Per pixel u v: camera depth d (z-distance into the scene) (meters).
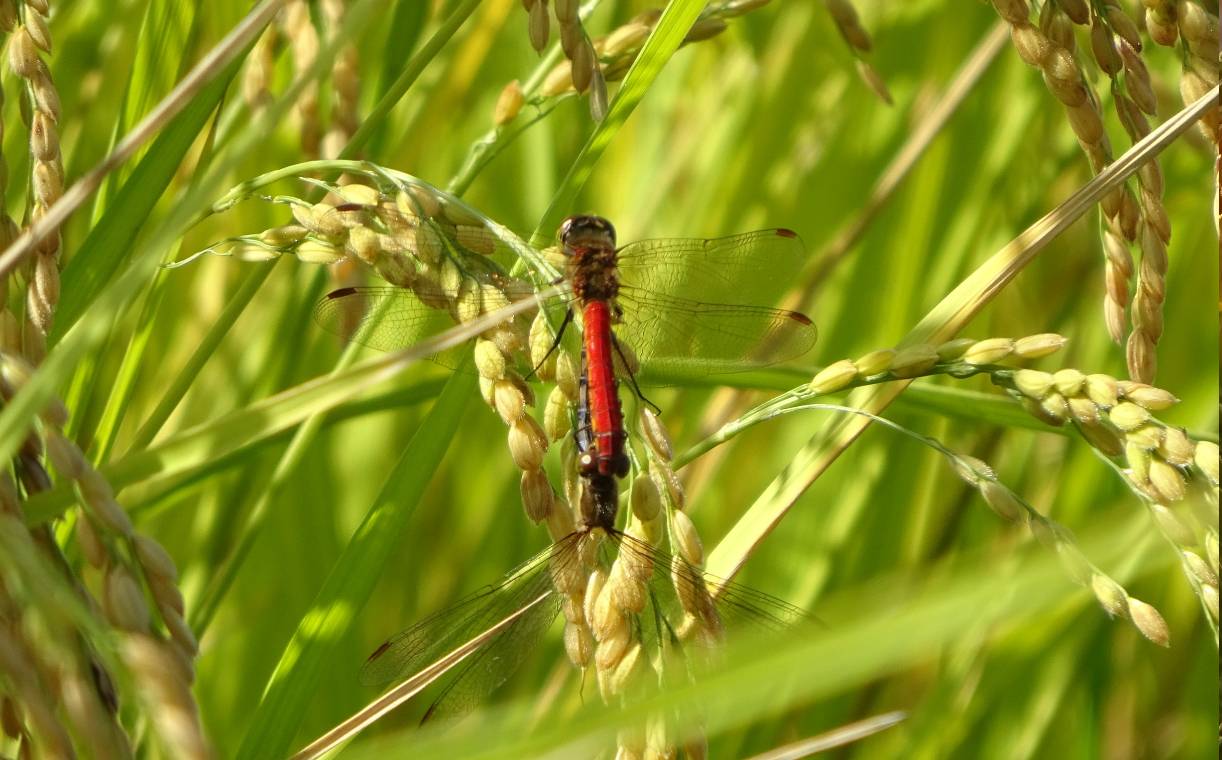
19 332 0.90
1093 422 0.90
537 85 0.96
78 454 0.86
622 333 0.97
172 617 0.86
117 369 1.01
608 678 0.88
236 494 1.00
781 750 0.89
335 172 0.94
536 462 0.89
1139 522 0.94
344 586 0.92
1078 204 0.92
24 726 0.87
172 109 0.88
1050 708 1.02
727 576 0.93
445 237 0.91
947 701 1.01
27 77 0.90
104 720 0.85
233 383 1.01
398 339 0.95
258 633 1.01
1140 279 0.91
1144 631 0.89
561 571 0.90
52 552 0.87
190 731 0.84
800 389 0.92
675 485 0.89
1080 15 0.91
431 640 0.93
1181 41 0.91
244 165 1.01
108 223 0.93
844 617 0.85
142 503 0.94
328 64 0.87
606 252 0.97
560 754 0.85
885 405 0.93
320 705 1.00
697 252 0.99
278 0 0.88
